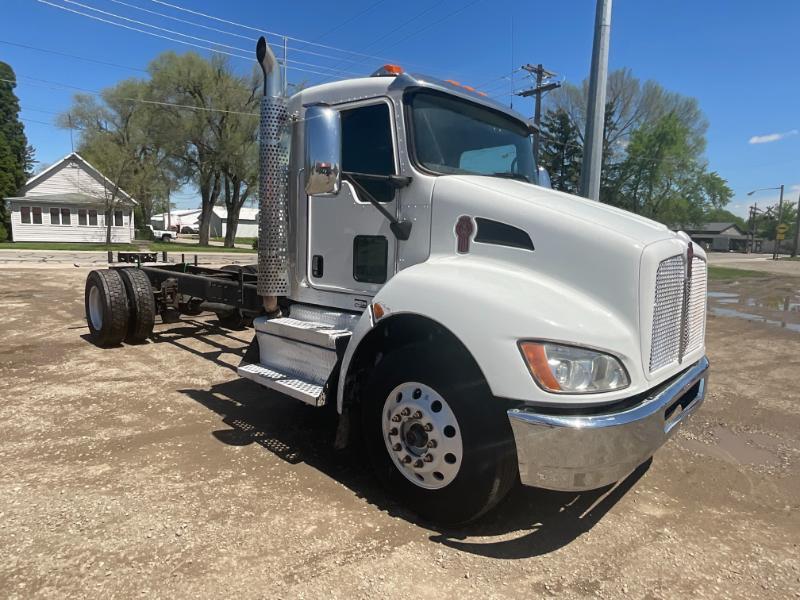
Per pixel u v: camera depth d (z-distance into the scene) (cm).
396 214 358
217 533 293
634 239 283
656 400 284
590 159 927
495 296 279
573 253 292
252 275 701
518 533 309
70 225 4141
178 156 4178
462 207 330
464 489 293
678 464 412
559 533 310
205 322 898
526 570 274
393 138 357
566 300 282
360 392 363
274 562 270
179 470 366
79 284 1405
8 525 293
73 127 4381
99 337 696
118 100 4156
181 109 4003
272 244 419
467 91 399
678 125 4584
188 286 676
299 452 402
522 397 262
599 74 905
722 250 9881
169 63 3969
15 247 3219
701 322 367
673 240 310
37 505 314
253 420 462
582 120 3997
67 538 283
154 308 716
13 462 370
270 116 409
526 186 364
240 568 264
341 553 280
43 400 496
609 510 340
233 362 646
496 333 270
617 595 257
